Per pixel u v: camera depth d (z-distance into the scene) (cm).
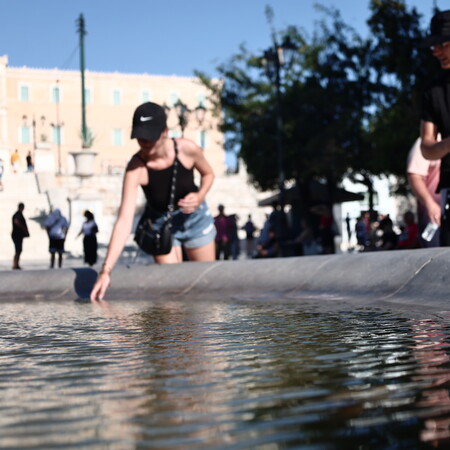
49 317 322
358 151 2411
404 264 364
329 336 212
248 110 2666
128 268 506
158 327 256
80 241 3067
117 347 201
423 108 475
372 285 371
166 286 472
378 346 187
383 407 112
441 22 449
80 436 98
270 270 443
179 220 561
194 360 171
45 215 3125
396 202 4606
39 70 6938
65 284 507
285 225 1934
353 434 96
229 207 4794
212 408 115
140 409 116
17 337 235
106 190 4206
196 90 7312
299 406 115
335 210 4184
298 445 91
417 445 90
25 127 6906
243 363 164
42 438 98
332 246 1741
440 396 120
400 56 2012
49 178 3491
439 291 323
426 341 195
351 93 2398
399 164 2023
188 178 532
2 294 516
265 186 2823
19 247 1895
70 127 7031
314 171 2539
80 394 131
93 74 7062
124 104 7144
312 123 2519
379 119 2177
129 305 407
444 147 450
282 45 2050
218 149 7331
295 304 361
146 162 510
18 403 124
